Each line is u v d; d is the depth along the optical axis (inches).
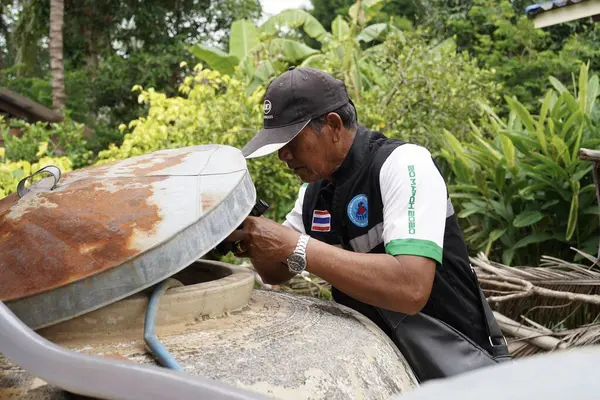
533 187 152.9
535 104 364.8
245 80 262.4
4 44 715.4
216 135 175.8
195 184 52.7
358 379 48.1
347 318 58.9
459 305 68.4
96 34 698.2
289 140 65.2
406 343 65.8
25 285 45.3
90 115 655.1
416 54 222.5
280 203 183.5
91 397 39.1
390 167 64.2
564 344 97.2
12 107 450.6
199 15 701.9
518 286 108.0
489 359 66.0
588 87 177.2
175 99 187.8
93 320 46.8
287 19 402.3
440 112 216.8
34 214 50.1
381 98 220.1
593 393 14.0
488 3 440.5
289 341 48.9
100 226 48.1
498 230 157.4
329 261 59.0
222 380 42.0
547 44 426.6
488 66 377.4
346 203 67.4
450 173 190.2
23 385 41.9
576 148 147.2
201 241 48.9
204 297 51.3
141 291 48.8
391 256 60.4
